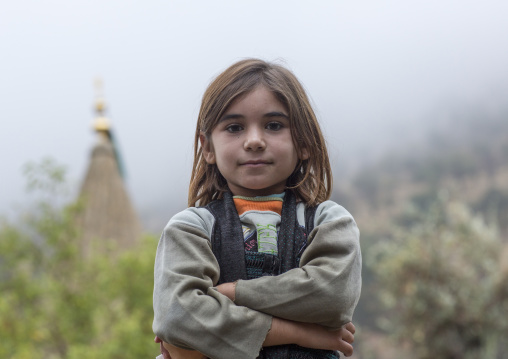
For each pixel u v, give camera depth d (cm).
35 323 1004
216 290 164
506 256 1228
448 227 1280
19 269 1109
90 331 1059
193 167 200
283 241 178
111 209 1989
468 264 1246
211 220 181
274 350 166
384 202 8525
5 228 1113
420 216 1349
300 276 163
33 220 1125
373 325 2058
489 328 1198
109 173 2083
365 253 2272
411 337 1251
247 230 181
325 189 191
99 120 2167
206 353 157
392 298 1284
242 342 158
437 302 1223
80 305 1060
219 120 181
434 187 8581
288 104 180
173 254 170
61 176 1128
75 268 1146
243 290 164
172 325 159
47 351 1072
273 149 179
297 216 183
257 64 186
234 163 180
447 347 1230
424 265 1244
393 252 1294
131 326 937
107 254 1273
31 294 1062
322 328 167
